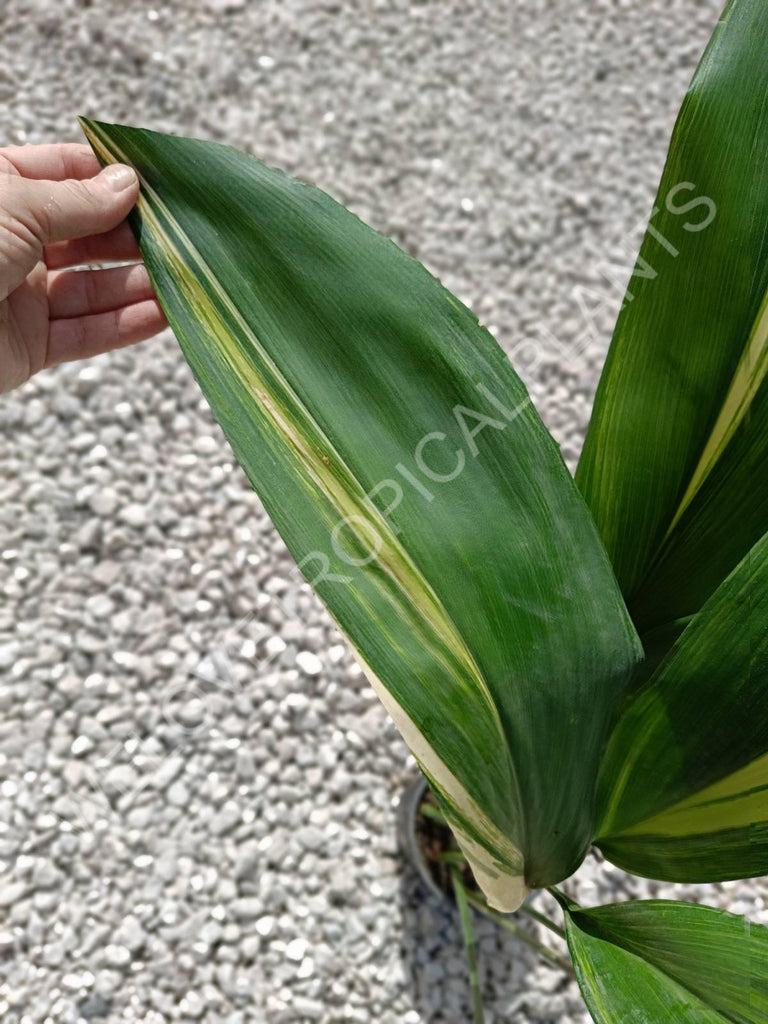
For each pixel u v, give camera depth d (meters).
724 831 0.47
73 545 0.82
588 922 0.49
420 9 1.04
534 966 0.74
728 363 0.46
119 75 0.97
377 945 0.74
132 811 0.76
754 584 0.43
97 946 0.72
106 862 0.74
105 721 0.78
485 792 0.43
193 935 0.73
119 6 0.99
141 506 0.84
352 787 0.78
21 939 0.72
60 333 0.58
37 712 0.78
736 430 0.47
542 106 1.01
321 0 1.03
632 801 0.48
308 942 0.74
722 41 0.45
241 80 0.99
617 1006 0.43
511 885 0.47
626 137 1.00
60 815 0.75
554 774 0.45
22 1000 0.71
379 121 0.99
